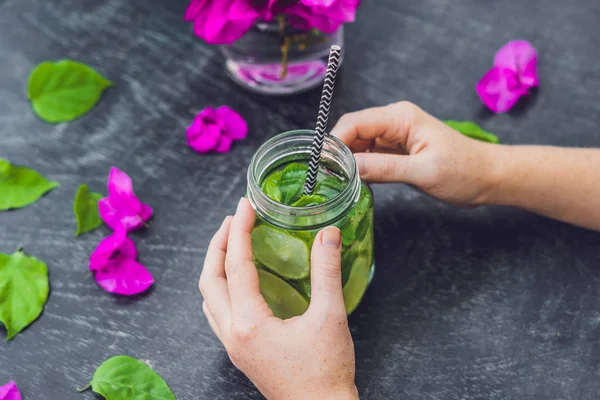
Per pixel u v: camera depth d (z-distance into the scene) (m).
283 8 0.75
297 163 0.67
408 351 0.72
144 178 0.82
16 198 0.80
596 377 0.71
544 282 0.75
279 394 0.64
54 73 0.85
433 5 0.92
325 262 0.63
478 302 0.74
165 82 0.87
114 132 0.84
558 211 0.75
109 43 0.90
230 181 0.81
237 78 0.87
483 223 0.78
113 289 0.75
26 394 0.71
